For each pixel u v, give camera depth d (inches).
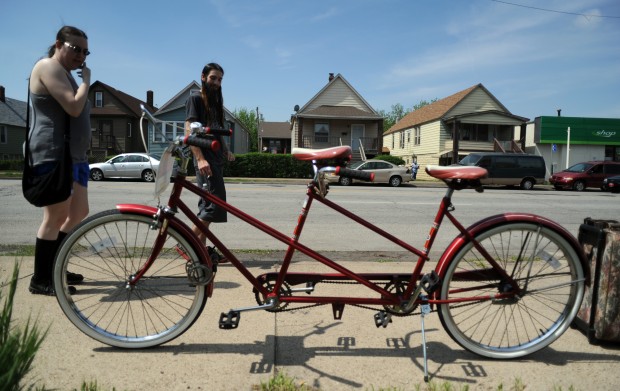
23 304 128.2
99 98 1542.8
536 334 117.2
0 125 1562.5
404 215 373.4
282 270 104.3
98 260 180.1
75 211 143.0
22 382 87.4
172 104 1274.6
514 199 553.0
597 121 1224.2
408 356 105.3
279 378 90.6
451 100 1358.3
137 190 548.4
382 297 105.4
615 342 111.3
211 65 152.9
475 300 104.8
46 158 121.8
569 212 429.7
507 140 1293.1
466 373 97.7
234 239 255.9
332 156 97.9
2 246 208.8
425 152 1407.5
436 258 209.9
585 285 105.4
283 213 365.7
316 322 123.9
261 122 2551.7
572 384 93.4
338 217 350.0
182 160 103.6
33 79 120.4
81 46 124.6
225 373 94.4
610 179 806.5
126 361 98.9
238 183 792.9
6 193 474.3
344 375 95.5
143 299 135.0
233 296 141.3
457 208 435.2
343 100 1316.4
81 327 104.2
